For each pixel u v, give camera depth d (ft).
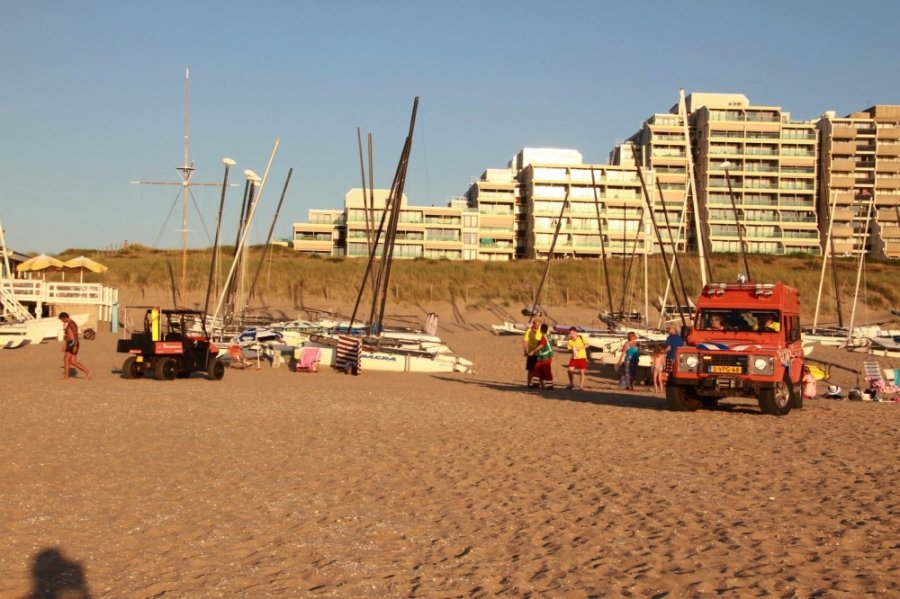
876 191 397.80
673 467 42.11
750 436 53.88
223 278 250.98
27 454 44.32
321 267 268.62
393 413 65.82
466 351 154.61
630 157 417.49
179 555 27.12
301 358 113.70
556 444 50.14
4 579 24.53
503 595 22.81
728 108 393.91
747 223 386.11
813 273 293.84
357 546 28.17
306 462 43.68
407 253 380.37
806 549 26.53
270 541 28.84
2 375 96.94
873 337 191.83
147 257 275.80
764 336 70.59
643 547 27.30
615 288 266.36
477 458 45.09
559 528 30.17
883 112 404.98
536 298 200.85
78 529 30.17
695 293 273.75
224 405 69.00
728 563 25.13
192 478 39.19
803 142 392.06
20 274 228.63
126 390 79.87
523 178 406.00
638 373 118.21
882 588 22.30
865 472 40.14
